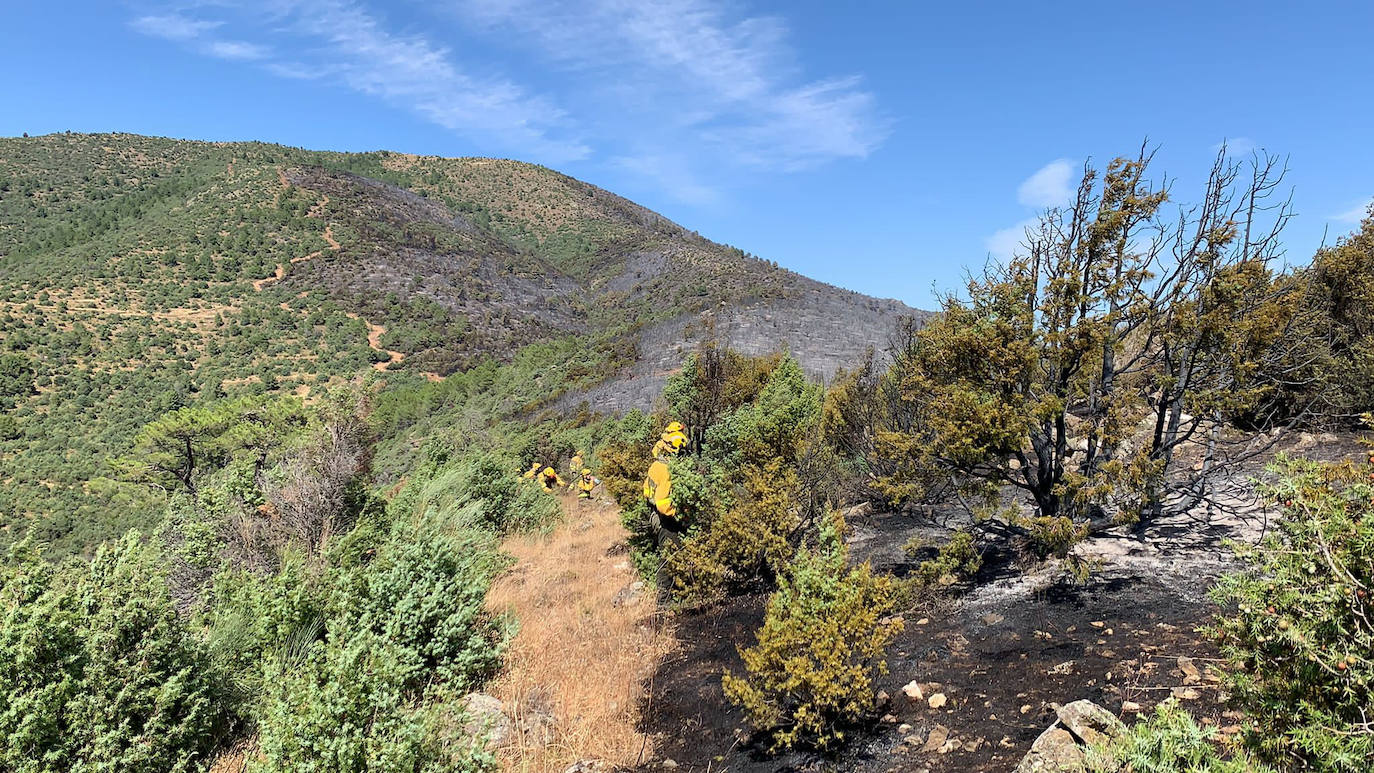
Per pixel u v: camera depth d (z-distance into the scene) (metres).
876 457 9.27
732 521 7.72
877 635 4.47
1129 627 4.87
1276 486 2.53
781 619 4.72
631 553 8.93
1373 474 2.59
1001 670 4.68
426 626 5.90
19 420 47.94
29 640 4.03
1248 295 6.54
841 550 5.06
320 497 9.98
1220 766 2.16
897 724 4.30
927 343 7.39
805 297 68.88
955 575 6.48
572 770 4.47
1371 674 1.96
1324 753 2.02
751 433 10.91
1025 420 6.23
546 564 10.34
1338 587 2.05
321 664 4.57
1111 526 6.60
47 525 30.48
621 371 45.88
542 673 5.99
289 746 3.71
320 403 13.01
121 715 4.17
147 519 16.59
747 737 4.68
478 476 12.86
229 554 8.80
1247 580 2.45
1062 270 6.60
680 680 5.83
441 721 3.97
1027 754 3.34
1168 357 6.63
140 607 4.55
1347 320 8.64
